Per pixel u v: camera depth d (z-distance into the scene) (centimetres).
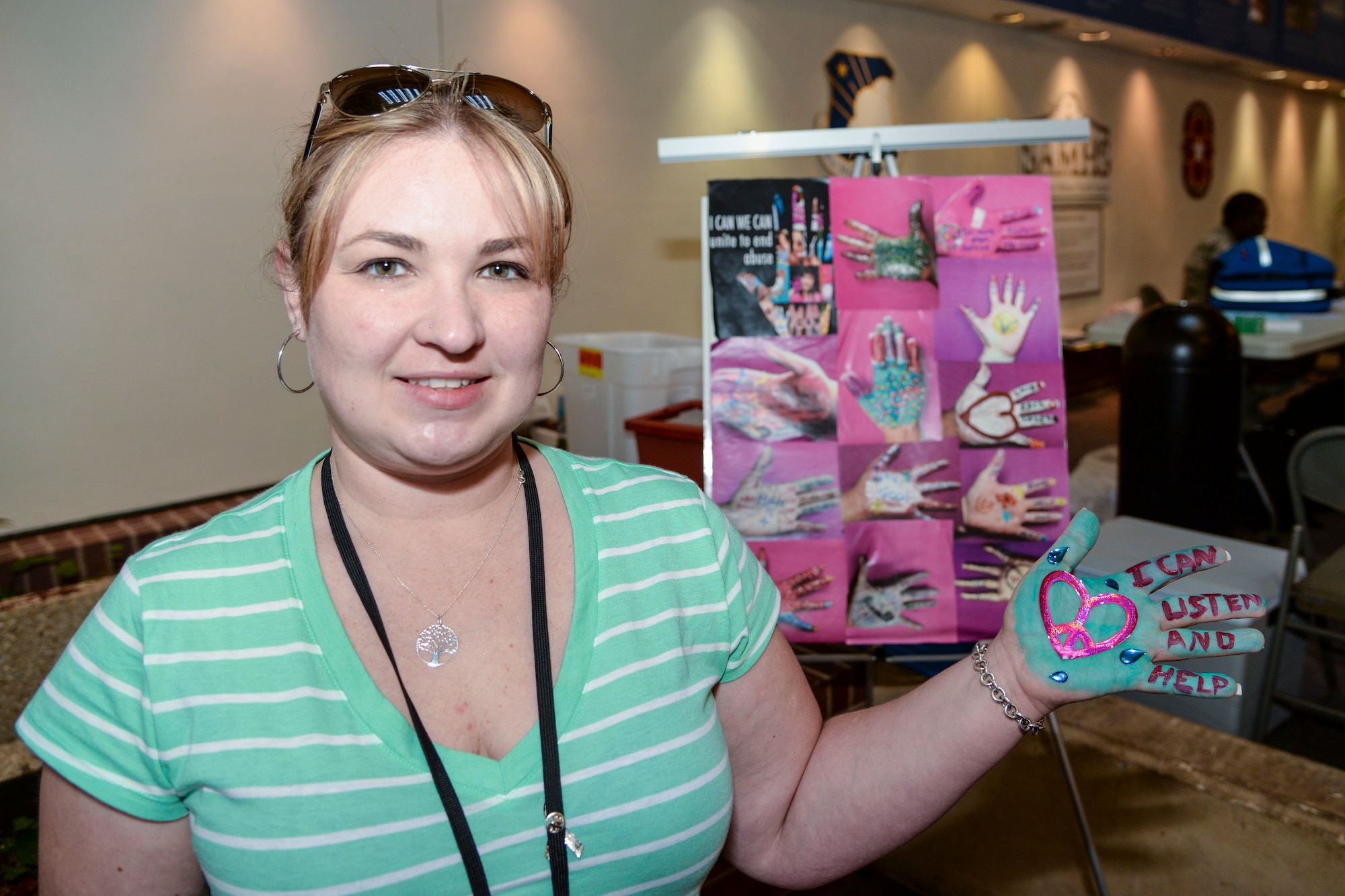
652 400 327
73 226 331
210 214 358
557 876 74
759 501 185
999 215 190
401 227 68
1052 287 188
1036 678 78
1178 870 169
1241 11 759
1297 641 263
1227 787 161
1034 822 188
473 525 80
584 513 86
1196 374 322
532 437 386
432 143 70
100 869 73
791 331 187
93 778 70
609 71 462
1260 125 951
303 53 371
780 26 525
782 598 183
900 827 86
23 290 325
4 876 193
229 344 370
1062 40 693
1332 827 150
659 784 79
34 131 320
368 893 70
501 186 71
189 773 70
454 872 72
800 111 541
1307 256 437
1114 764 175
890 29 579
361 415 71
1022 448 184
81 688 72
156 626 72
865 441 185
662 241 496
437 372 70
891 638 182
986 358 186
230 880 70
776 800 93
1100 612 78
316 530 79
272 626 73
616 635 81
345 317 69
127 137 338
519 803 74
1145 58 777
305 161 71
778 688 92
